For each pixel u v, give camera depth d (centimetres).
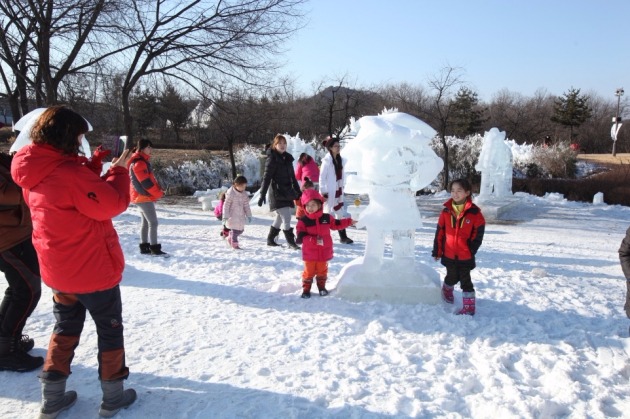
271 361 394
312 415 316
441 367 391
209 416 312
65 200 287
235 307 521
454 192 512
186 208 1535
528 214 1501
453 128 4231
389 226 538
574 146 3375
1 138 2069
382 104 4294
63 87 1358
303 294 559
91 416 313
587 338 460
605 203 1794
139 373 369
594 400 341
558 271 755
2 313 364
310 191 555
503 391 353
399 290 545
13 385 349
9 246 354
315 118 3516
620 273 760
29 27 1195
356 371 378
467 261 514
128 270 673
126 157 315
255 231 1058
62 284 295
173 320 479
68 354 313
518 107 5812
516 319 502
